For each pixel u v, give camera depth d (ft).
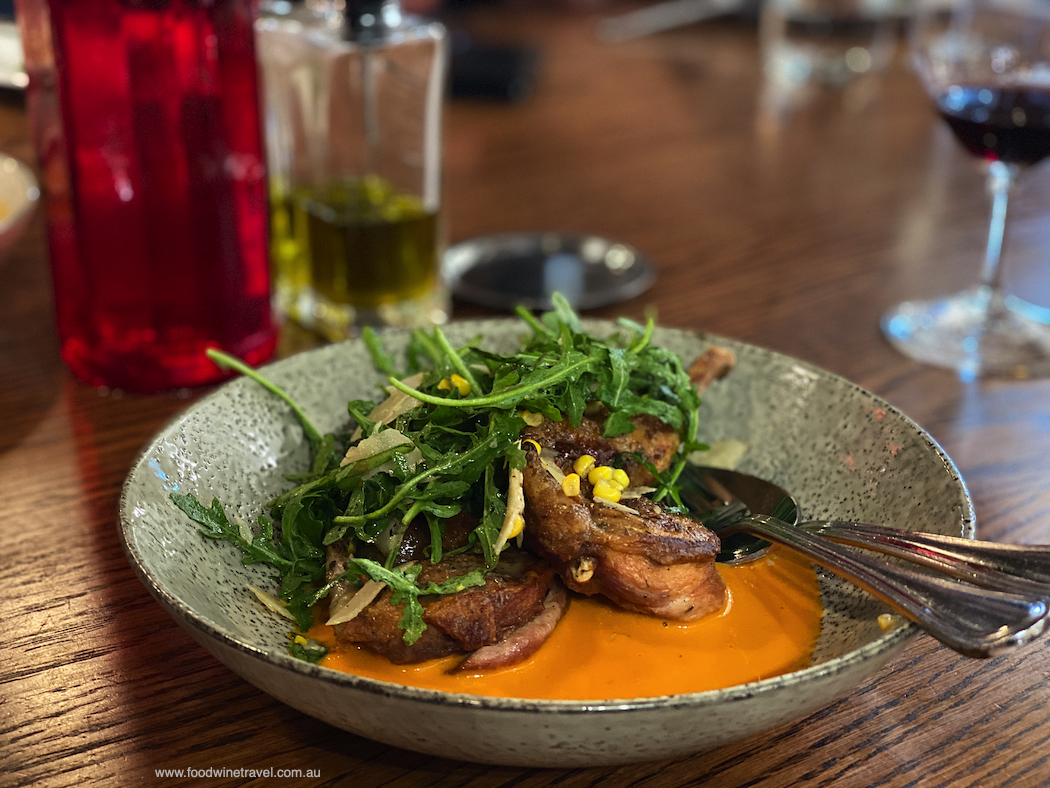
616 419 0.89
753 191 1.93
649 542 0.79
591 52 2.83
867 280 1.57
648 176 1.99
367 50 1.22
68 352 1.21
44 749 0.72
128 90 1.01
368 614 0.76
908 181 2.00
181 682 0.78
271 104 1.29
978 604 0.67
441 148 1.30
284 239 1.36
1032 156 1.30
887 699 0.78
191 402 1.19
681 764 0.72
